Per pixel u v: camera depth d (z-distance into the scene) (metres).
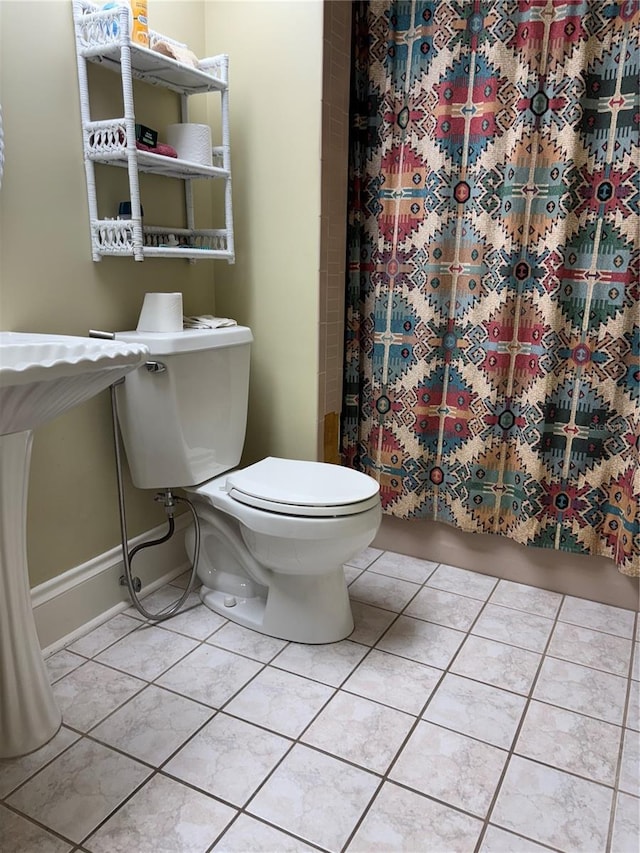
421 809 1.18
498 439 1.95
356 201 2.03
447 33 1.78
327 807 1.18
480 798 1.21
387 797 1.20
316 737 1.35
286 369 2.06
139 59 1.54
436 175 1.86
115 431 1.64
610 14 1.60
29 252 1.47
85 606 1.74
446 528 2.16
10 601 1.25
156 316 1.67
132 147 1.49
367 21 1.90
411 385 2.04
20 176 1.42
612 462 1.83
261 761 1.28
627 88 1.61
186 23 1.89
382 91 1.92
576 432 1.84
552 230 1.74
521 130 1.73
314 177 1.87
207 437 1.79
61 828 1.13
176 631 1.75
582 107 1.66
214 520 1.78
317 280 1.94
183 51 1.71
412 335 2.02
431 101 1.84
